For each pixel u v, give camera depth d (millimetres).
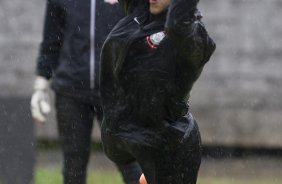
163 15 17891
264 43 44406
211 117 44781
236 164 42125
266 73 44469
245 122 44656
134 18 18141
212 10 44688
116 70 18078
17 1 46438
